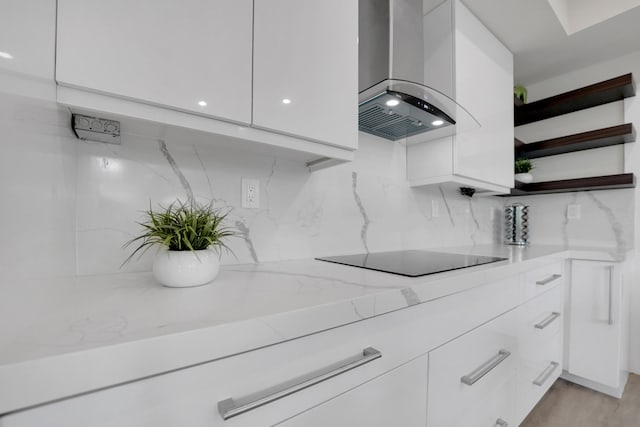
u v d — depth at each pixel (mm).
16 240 358
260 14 761
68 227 661
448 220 1932
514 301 1189
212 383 438
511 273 1105
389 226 1553
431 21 1480
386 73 1217
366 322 642
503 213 2484
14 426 307
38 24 442
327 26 905
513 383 1194
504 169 1789
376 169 1501
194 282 687
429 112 1202
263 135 790
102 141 790
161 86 617
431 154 1544
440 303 826
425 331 779
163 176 885
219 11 694
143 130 782
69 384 329
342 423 598
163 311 496
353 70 970
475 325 959
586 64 2066
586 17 1687
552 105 2051
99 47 553
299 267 997
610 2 1606
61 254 586
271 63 777
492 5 1494
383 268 959
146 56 601
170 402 403
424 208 1757
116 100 589
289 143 842
